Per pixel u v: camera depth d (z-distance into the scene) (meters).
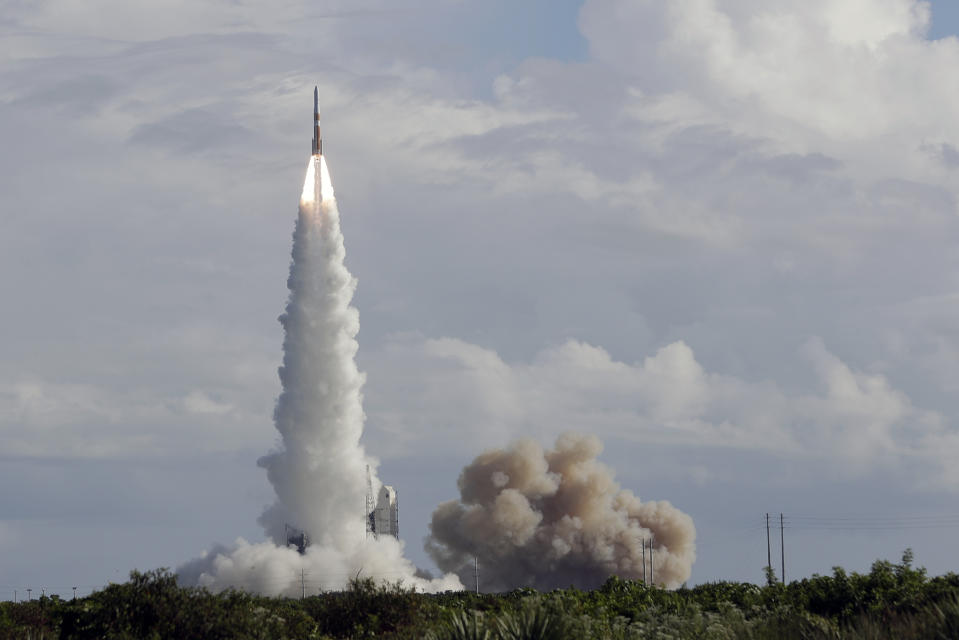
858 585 122.81
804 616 91.81
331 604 120.06
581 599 144.62
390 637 110.69
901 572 123.69
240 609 109.38
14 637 111.38
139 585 108.75
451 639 87.56
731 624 98.38
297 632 113.31
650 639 100.12
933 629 79.88
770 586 142.75
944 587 106.00
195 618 105.75
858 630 85.56
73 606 108.06
